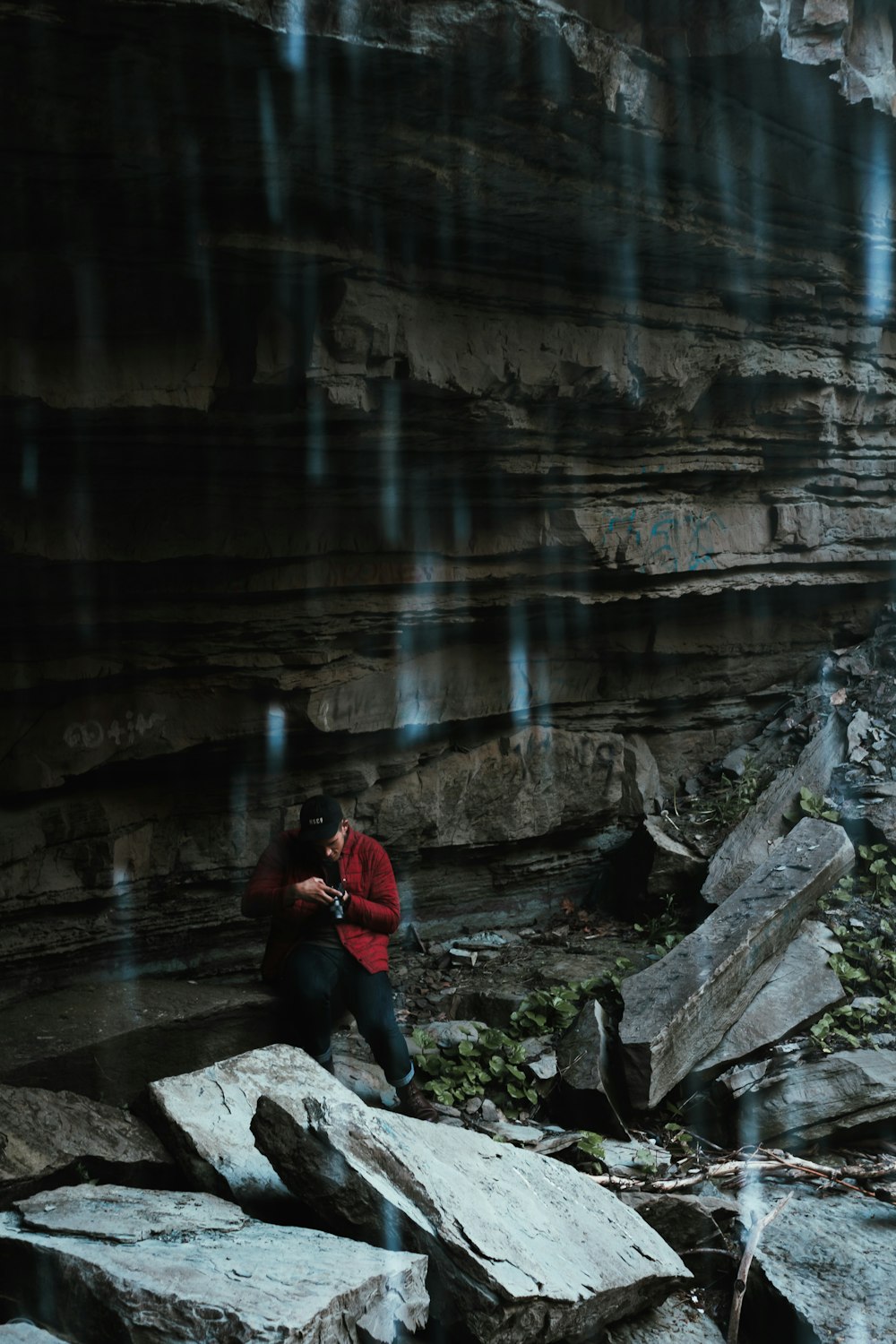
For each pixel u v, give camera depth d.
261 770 6.02
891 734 7.72
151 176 4.01
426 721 6.46
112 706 5.39
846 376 7.41
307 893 5.05
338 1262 3.36
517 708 6.92
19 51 3.41
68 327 4.30
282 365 4.65
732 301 6.53
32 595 4.96
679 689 7.83
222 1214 3.76
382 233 4.74
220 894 6.01
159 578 5.30
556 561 6.51
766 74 5.12
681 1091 5.50
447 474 5.75
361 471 5.47
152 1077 4.97
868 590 8.60
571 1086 5.29
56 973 5.48
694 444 6.89
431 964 6.66
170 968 5.93
